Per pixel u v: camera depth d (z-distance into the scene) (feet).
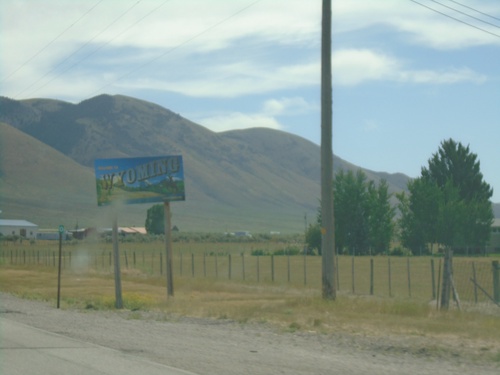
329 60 89.15
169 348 51.31
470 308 88.63
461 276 161.79
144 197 116.67
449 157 355.56
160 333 61.16
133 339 56.54
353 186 320.91
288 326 66.69
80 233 515.50
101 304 95.04
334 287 89.66
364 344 54.54
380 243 320.91
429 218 317.63
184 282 149.48
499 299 99.40
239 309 83.25
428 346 52.90
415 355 49.42
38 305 95.76
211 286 139.13
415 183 321.73
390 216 322.55
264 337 58.90
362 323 68.33
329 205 89.71
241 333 61.82
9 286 148.46
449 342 55.47
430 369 43.57
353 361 46.32
